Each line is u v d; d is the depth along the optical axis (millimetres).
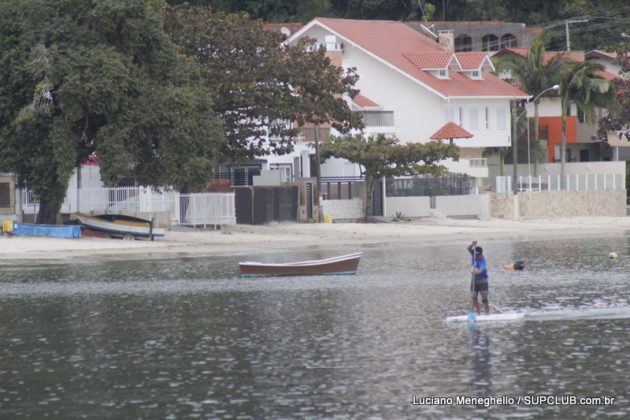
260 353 116375
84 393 100062
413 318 138125
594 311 141750
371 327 131500
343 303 151750
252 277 182125
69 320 139000
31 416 92875
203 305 150625
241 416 91812
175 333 128750
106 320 138625
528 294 158500
